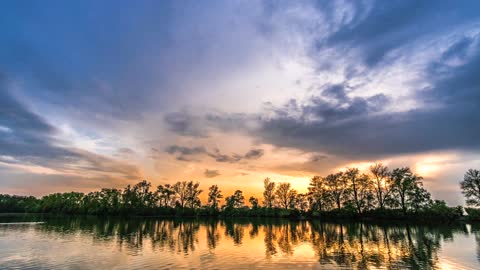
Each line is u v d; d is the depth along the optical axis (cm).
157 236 4828
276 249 3412
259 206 15238
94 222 8406
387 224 7756
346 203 9988
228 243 3994
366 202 9544
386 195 9056
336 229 6412
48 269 2309
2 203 16450
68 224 7312
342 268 2380
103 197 15050
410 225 7388
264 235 5206
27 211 16725
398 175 8638
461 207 9075
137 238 4469
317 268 2377
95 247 3456
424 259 2738
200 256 2911
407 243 3881
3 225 6794
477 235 4891
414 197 8331
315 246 3653
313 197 11344
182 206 15438
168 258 2780
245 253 3112
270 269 2338
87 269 2308
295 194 13725
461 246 3566
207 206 15625
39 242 3866
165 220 10656
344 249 3381
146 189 15150
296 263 2575
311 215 11731
